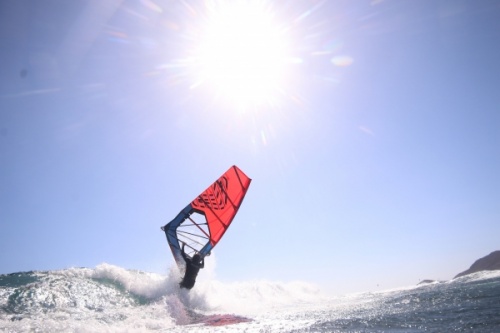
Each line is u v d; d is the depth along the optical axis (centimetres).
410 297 1055
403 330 582
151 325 909
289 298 1862
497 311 640
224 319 1002
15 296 984
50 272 1326
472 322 574
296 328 711
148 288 1303
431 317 667
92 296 1124
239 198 1499
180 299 1289
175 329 840
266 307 1430
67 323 827
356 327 654
